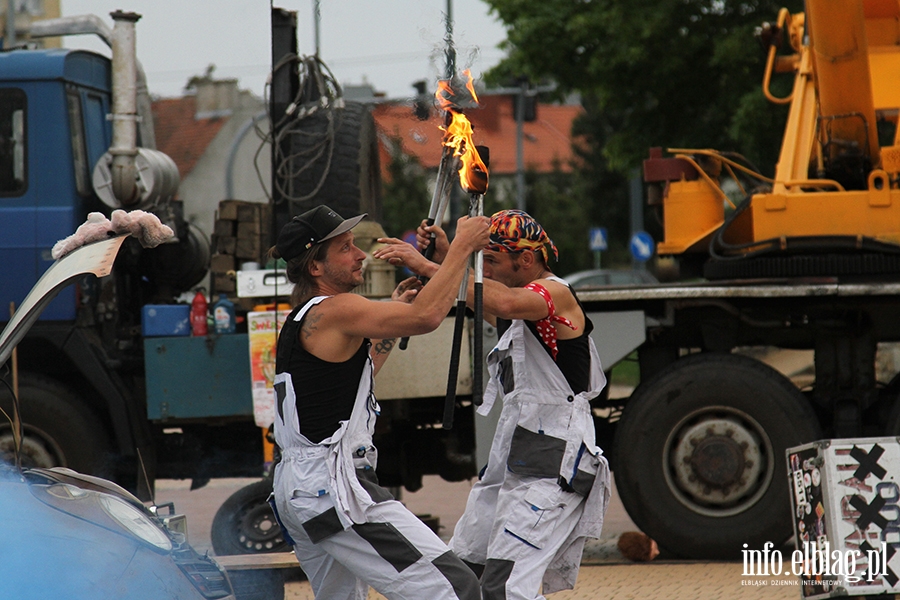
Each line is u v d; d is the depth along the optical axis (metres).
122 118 13.51
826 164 14.38
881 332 13.72
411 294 8.22
